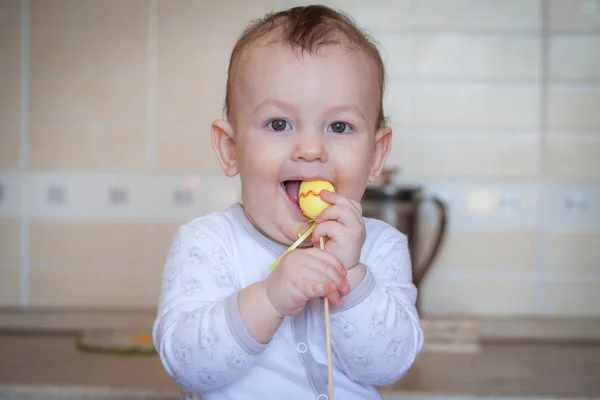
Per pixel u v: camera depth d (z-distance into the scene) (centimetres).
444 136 190
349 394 98
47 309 191
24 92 191
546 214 191
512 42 190
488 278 192
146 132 191
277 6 189
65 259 193
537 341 185
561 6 189
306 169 92
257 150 93
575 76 190
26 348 172
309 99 92
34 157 192
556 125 190
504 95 190
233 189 191
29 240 193
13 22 190
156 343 97
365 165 96
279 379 97
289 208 94
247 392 96
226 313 89
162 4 190
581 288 192
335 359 100
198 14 190
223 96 190
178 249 102
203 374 90
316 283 85
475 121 190
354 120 94
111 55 191
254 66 95
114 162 192
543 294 192
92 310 190
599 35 189
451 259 192
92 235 193
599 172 190
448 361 166
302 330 98
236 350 88
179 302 96
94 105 191
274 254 100
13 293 194
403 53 190
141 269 193
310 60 93
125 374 150
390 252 105
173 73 190
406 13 189
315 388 97
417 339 98
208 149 191
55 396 139
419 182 191
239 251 101
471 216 191
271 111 93
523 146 190
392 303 95
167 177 192
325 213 89
